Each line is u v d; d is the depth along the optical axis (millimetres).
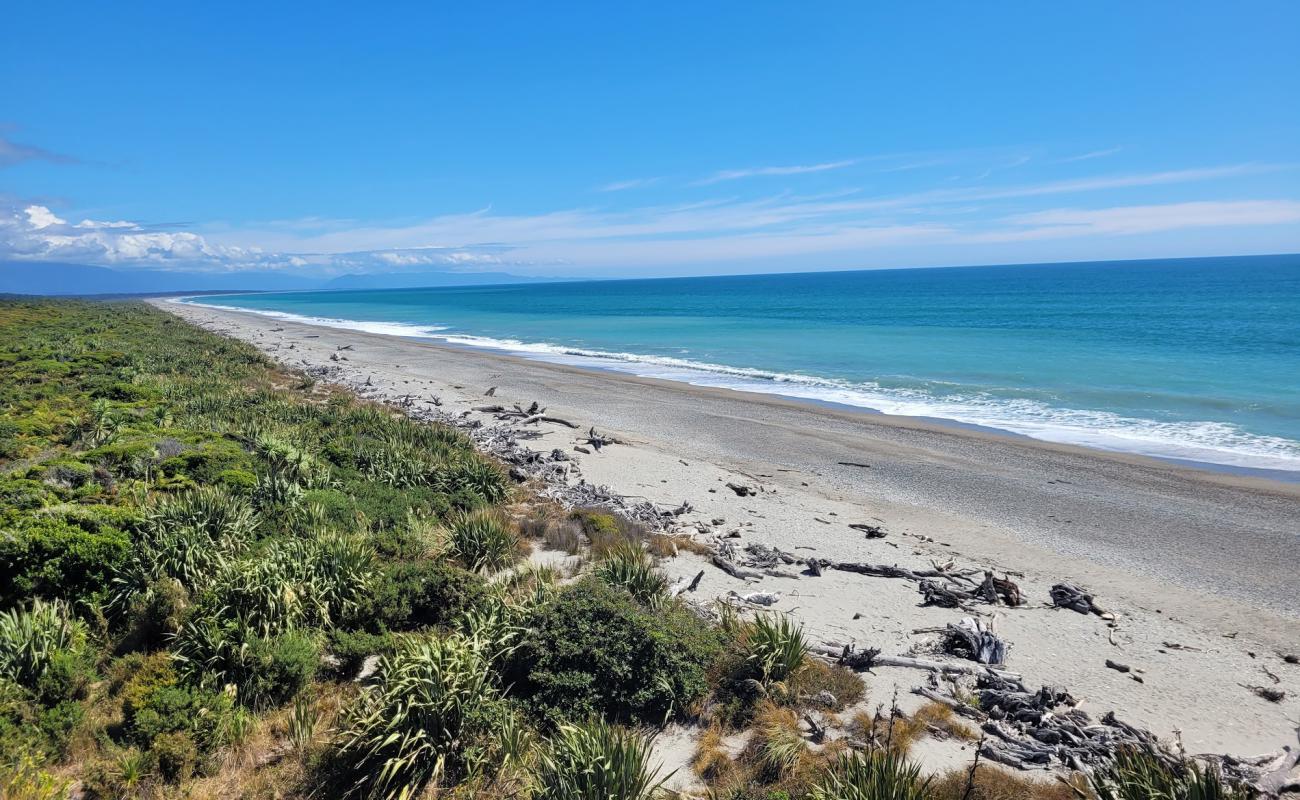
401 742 6969
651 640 8477
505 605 9453
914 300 106250
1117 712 8719
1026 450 22781
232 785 6867
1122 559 14211
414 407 28484
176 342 45781
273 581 9250
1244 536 15398
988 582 12156
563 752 6863
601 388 35188
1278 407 27516
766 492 18469
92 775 6672
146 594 9281
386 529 13312
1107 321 62750
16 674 7668
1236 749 7969
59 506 10711
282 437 18875
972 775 6594
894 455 22391
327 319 103375
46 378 27578
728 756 7484
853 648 10031
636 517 15672
